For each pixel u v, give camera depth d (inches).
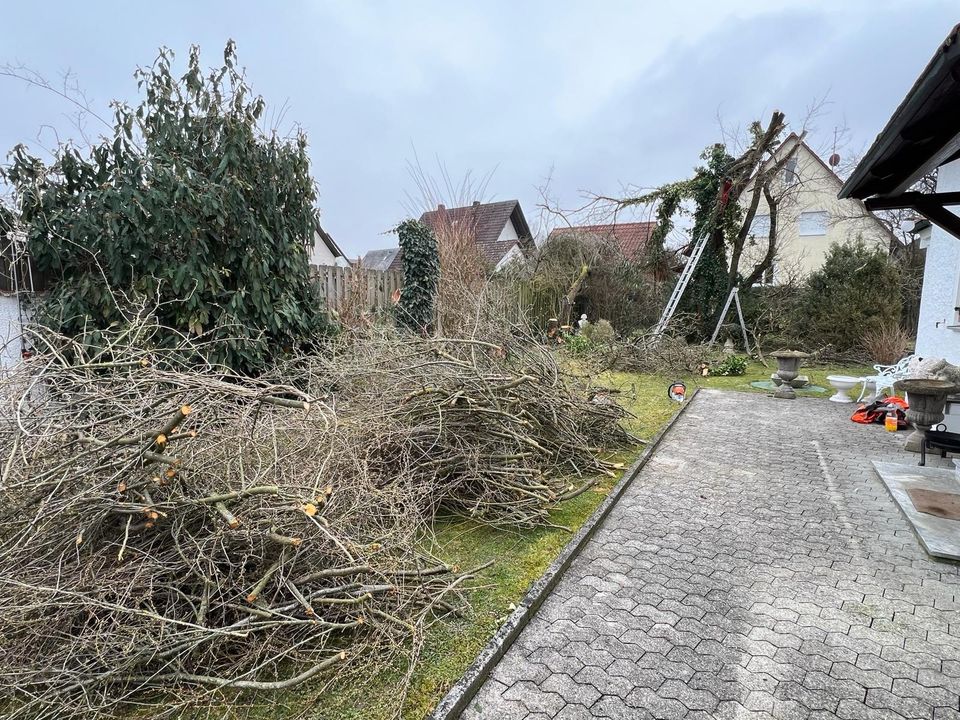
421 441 149.3
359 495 106.4
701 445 220.2
